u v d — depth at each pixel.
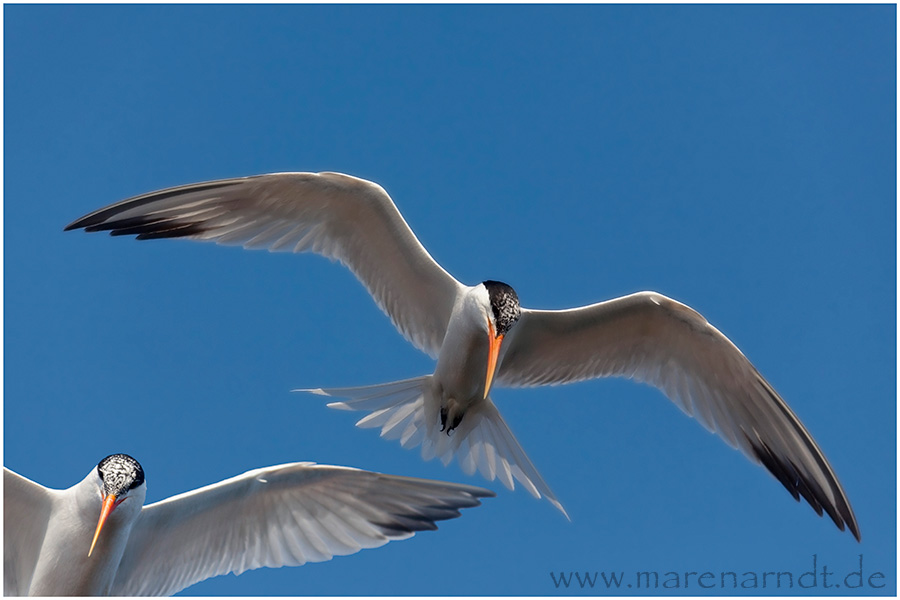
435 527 11.23
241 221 12.20
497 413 11.91
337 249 12.24
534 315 12.27
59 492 10.81
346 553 11.32
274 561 11.30
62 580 10.71
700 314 12.25
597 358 12.90
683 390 12.87
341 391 11.59
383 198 11.68
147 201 12.06
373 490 11.47
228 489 11.09
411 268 12.11
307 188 11.81
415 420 11.72
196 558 11.33
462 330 11.47
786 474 12.78
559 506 11.41
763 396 12.66
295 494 11.36
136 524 11.00
